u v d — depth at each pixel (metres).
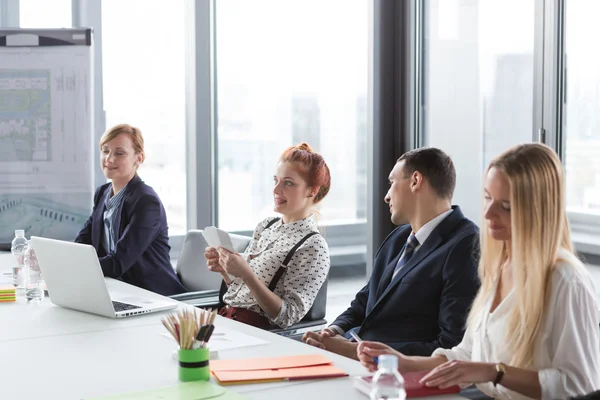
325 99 5.41
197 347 1.85
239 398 1.68
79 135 4.72
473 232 2.51
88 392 1.77
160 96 5.30
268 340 2.29
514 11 4.17
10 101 4.66
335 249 5.47
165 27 5.27
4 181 4.68
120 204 3.85
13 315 2.70
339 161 5.43
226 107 5.41
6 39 4.66
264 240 3.27
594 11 3.68
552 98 3.92
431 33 4.93
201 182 5.39
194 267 3.81
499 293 2.05
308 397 1.72
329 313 5.23
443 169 2.61
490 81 4.39
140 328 2.47
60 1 5.03
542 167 1.85
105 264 3.68
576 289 1.82
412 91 5.12
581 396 1.53
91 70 4.72
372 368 1.94
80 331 2.44
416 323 2.58
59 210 4.74
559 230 1.85
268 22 5.39
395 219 2.70
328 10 5.35
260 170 5.50
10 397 1.75
